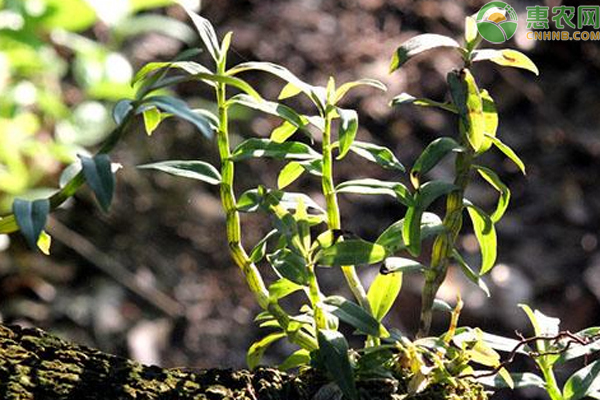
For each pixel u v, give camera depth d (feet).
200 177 5.32
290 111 5.35
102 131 14.84
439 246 5.53
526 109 18.89
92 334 14.85
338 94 5.45
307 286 5.30
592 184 18.02
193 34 18.43
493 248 5.63
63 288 15.35
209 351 15.17
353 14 19.39
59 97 15.67
